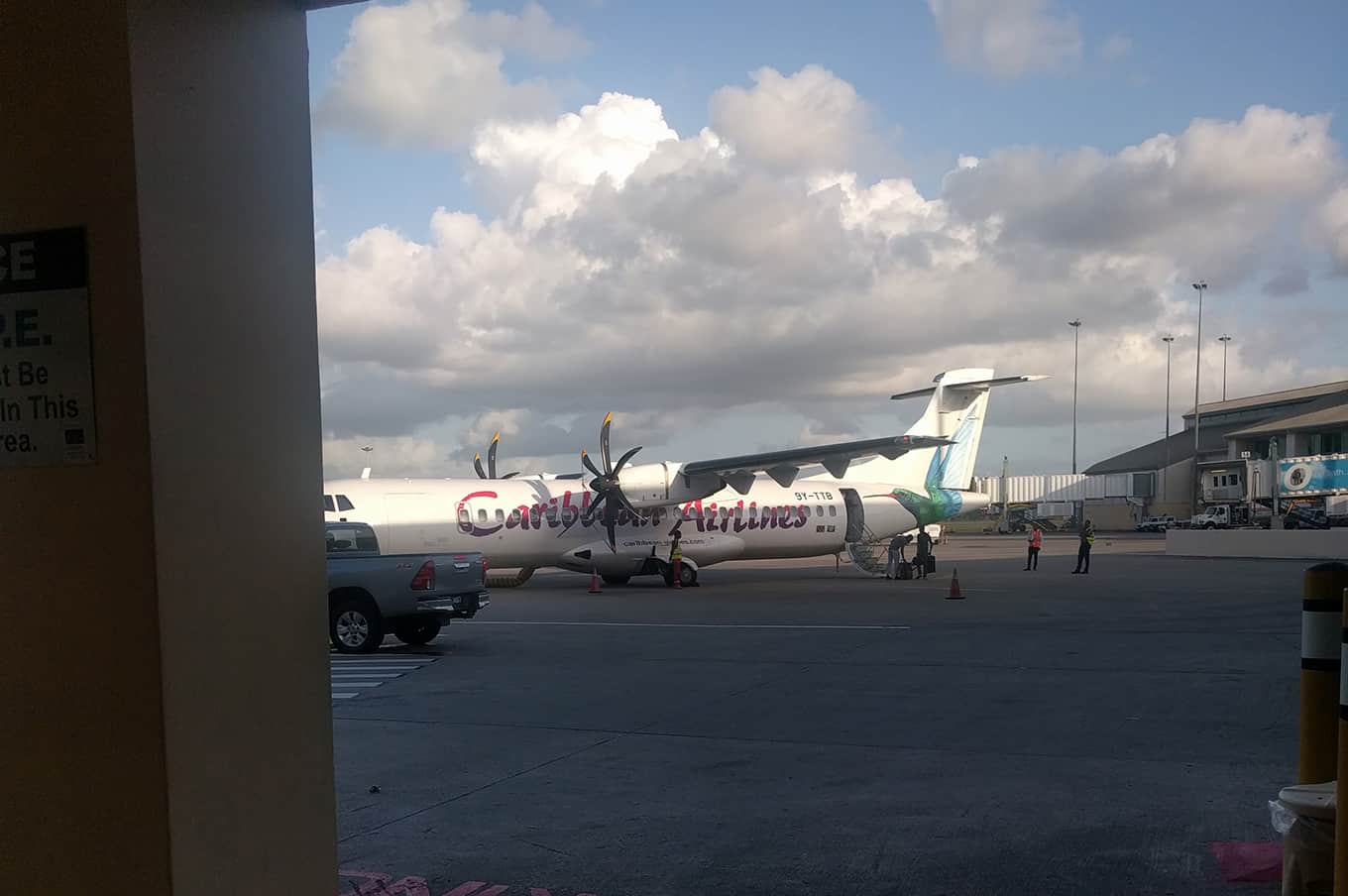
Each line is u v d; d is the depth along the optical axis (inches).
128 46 100.8
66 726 104.9
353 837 218.1
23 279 104.7
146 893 103.0
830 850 204.1
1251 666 432.1
